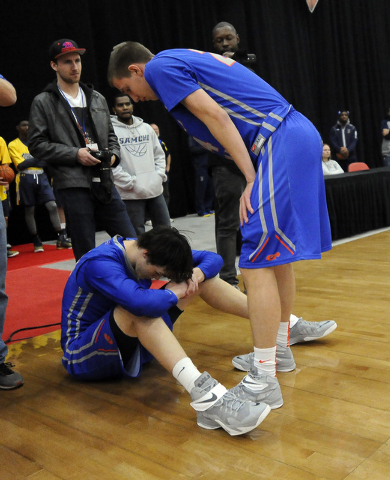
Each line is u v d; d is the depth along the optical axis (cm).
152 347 160
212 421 149
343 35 1001
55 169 272
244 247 155
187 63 151
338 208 461
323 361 191
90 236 279
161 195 358
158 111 730
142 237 168
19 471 138
